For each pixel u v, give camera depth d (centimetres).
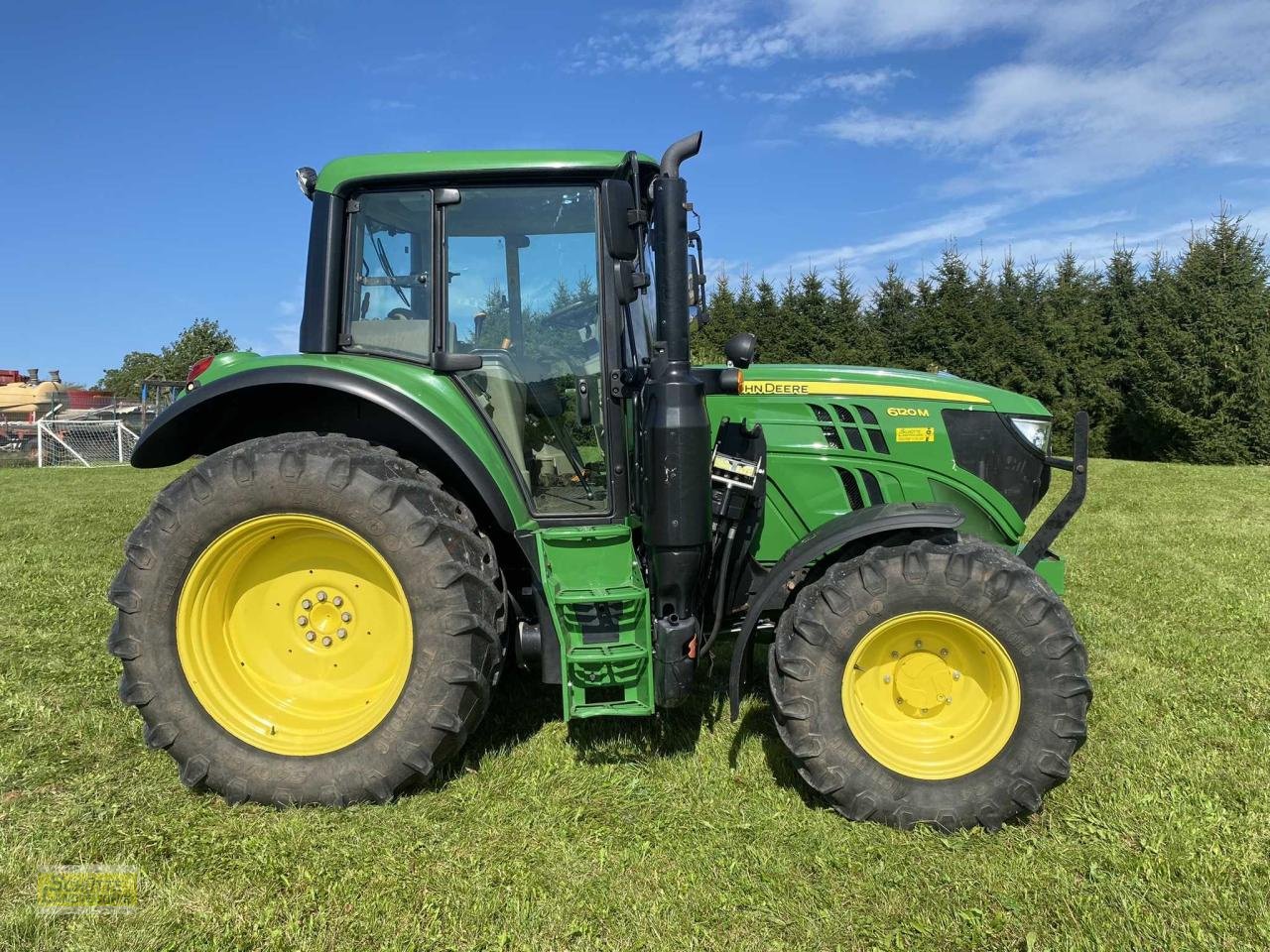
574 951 215
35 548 727
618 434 317
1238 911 224
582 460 323
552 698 374
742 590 342
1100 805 280
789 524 337
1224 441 1691
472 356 306
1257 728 341
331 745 285
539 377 321
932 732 287
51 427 2109
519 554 333
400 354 319
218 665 294
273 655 304
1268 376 1664
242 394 315
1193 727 343
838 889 240
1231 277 1700
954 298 1962
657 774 306
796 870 249
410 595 280
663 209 276
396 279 325
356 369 303
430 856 253
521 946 215
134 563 283
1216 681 395
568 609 285
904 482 335
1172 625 487
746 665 366
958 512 289
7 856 248
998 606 271
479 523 331
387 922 224
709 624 333
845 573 279
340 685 302
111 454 2164
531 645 310
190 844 257
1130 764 310
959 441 338
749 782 301
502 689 384
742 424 328
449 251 318
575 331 320
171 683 283
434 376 310
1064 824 271
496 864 250
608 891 238
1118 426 1877
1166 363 1733
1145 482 1192
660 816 278
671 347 280
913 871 248
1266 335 1664
